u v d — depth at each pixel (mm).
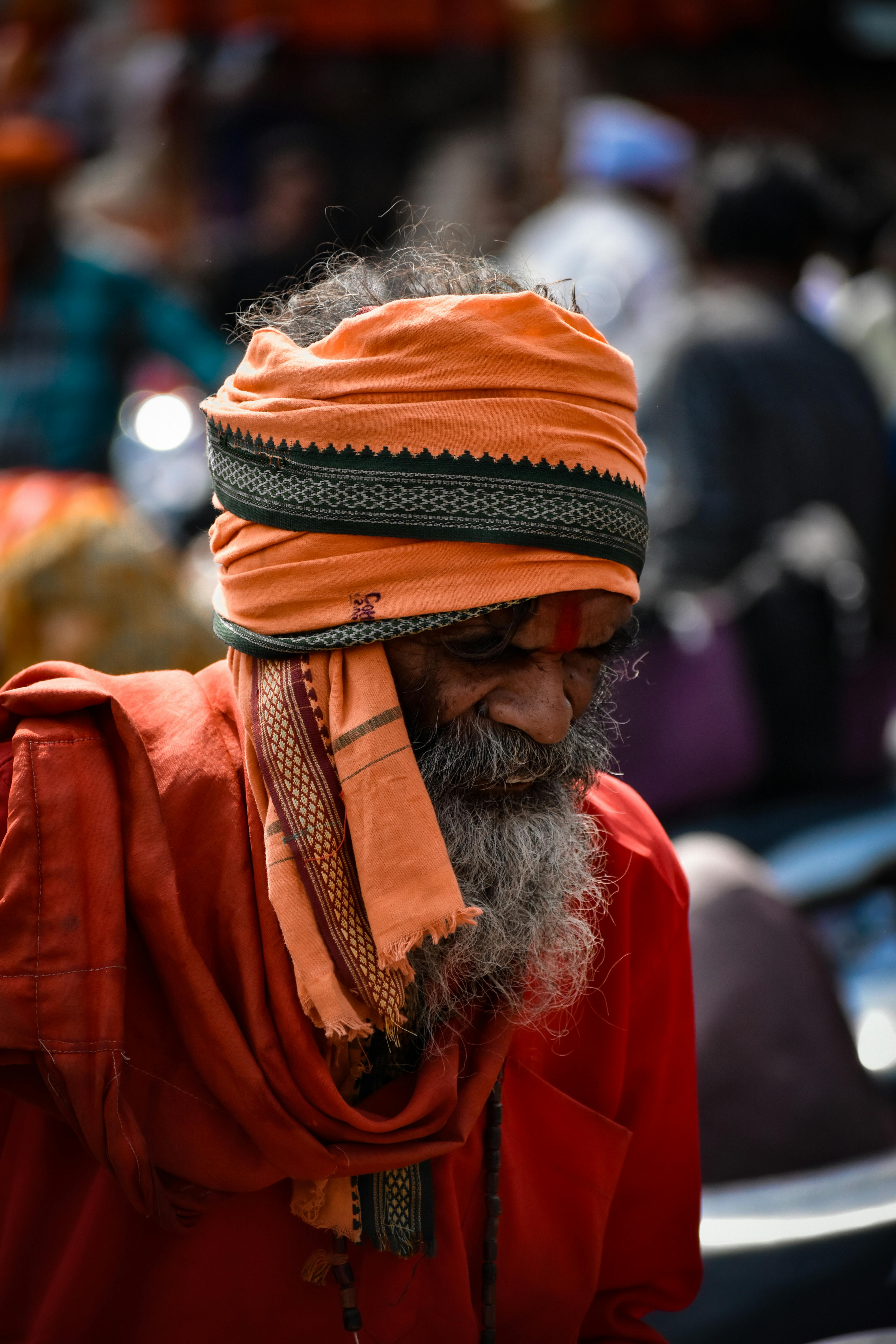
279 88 28031
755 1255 7258
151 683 5344
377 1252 5270
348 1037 4867
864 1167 7926
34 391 17172
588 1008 5801
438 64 28750
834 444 14633
